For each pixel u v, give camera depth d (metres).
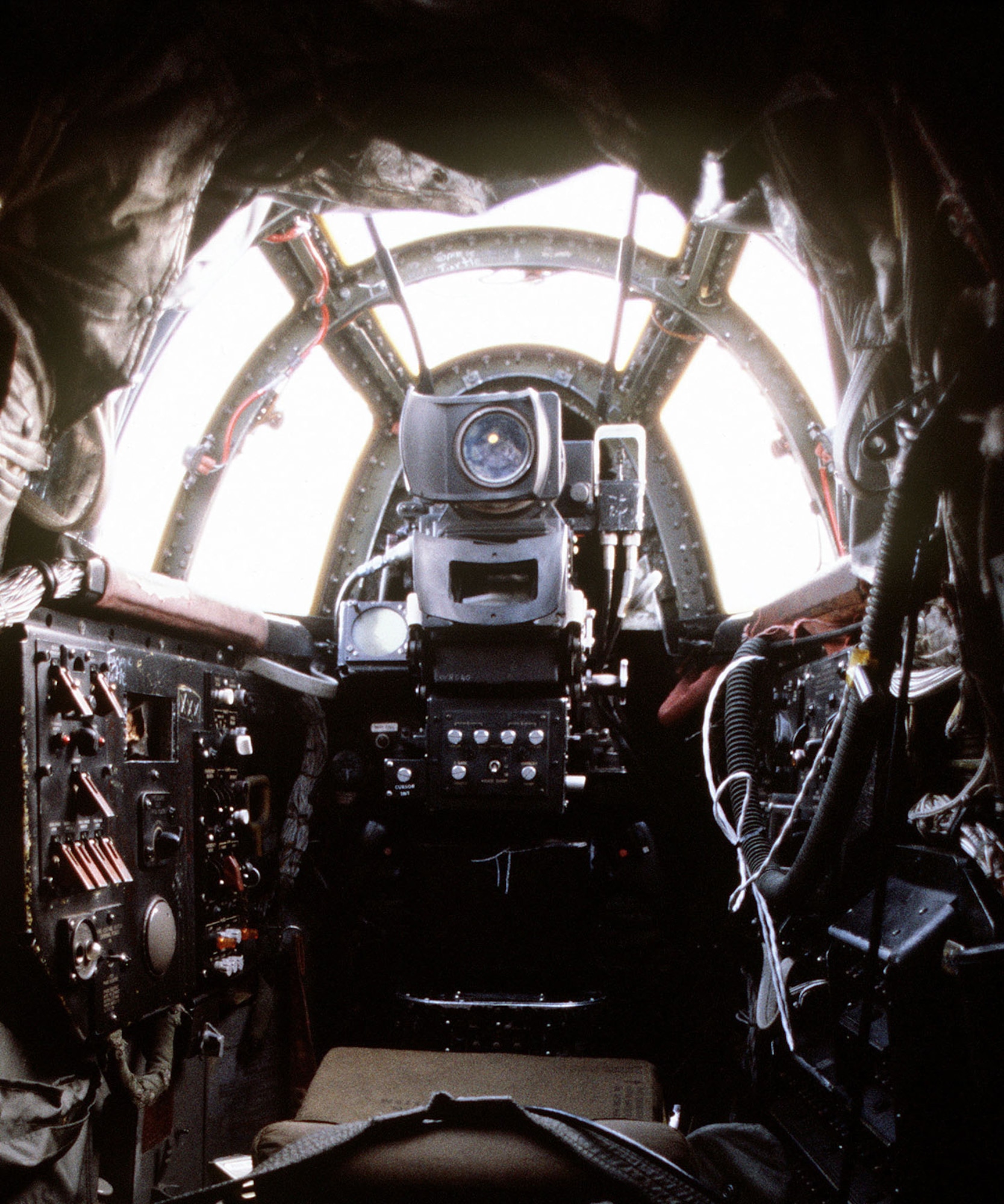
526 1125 2.05
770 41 1.72
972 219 1.63
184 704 3.21
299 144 2.14
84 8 1.75
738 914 3.75
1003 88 1.60
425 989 4.34
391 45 1.90
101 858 2.44
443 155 2.12
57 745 2.35
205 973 3.16
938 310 1.76
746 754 3.23
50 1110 2.20
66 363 2.05
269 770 4.34
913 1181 2.08
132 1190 2.62
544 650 3.91
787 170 1.94
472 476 3.66
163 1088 2.73
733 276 4.06
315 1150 1.95
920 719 2.42
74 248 1.94
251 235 2.66
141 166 1.91
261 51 1.92
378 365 4.65
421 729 4.48
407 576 4.76
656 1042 4.52
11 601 2.26
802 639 3.39
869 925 2.52
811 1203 2.69
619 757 4.49
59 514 2.41
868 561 2.33
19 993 2.26
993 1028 1.85
